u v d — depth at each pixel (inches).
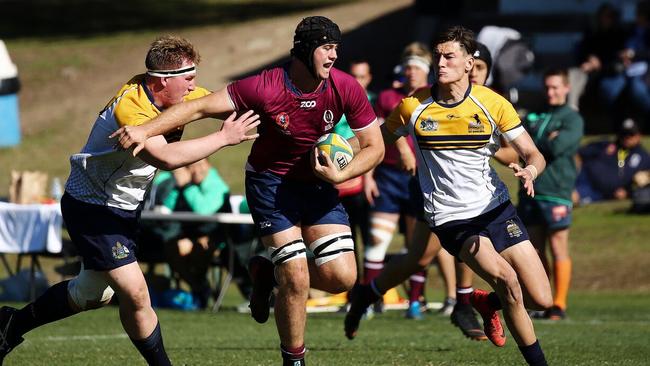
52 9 5693.9
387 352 1087.6
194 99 810.2
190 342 1218.0
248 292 1790.1
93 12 5565.9
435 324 1444.4
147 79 809.5
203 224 1689.2
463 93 919.7
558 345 1141.7
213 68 3885.3
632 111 2790.4
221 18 5064.0
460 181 924.6
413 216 1508.4
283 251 844.0
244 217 1667.1
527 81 3115.2
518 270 909.2
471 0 3476.9
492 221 918.4
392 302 1779.0
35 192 1834.4
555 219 1480.1
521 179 885.2
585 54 2866.6
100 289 862.5
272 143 846.5
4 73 3248.0
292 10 5137.8
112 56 4416.8
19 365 995.9
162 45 802.8
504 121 912.9
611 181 2432.3
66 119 3545.8
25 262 2223.2
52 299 877.2
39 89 3971.5
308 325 1444.4
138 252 1737.2
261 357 1039.6
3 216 1744.6
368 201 1534.2
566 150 1478.8
